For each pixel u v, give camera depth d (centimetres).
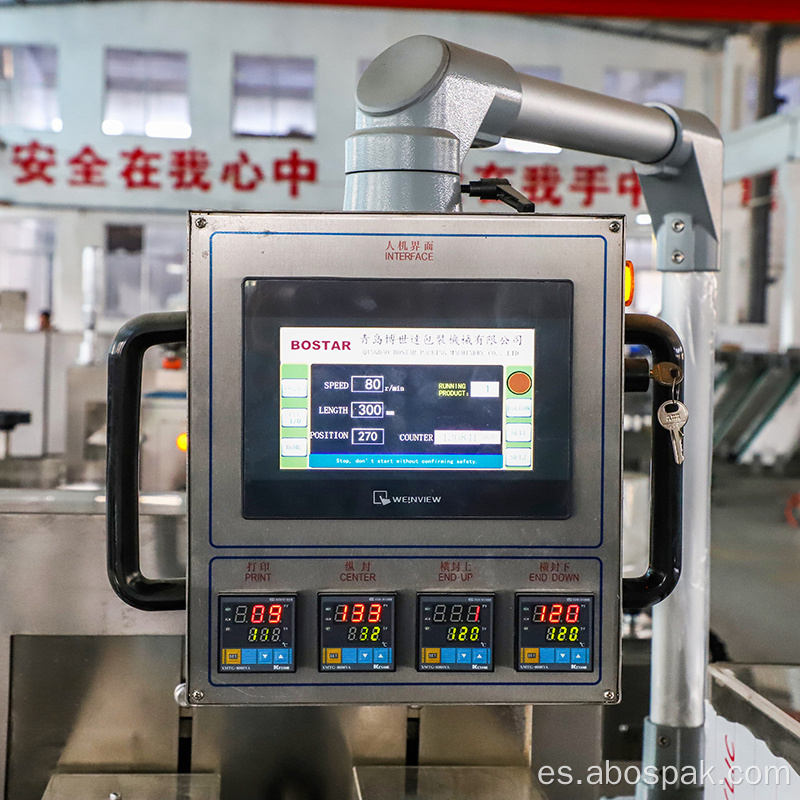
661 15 502
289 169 1025
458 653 100
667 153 130
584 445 100
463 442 99
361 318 98
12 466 496
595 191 953
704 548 133
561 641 100
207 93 1020
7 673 148
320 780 151
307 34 1029
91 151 1003
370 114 108
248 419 98
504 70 112
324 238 98
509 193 108
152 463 419
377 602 99
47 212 1001
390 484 99
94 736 150
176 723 150
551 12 514
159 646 149
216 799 139
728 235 974
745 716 119
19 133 991
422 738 150
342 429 99
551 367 99
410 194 105
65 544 145
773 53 963
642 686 194
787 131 629
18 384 652
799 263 646
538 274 99
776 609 333
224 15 1018
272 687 100
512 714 150
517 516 100
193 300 97
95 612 146
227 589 99
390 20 1034
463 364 99
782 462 456
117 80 1024
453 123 107
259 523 99
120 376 101
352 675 100
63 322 1007
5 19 1002
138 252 1034
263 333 98
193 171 1015
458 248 98
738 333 794
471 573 100
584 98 120
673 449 108
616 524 101
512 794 138
